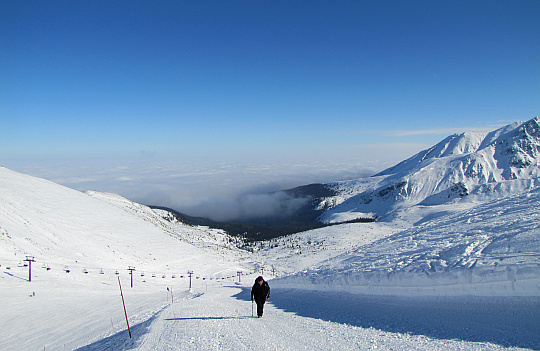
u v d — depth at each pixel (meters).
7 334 18.05
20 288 31.33
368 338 7.32
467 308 8.54
